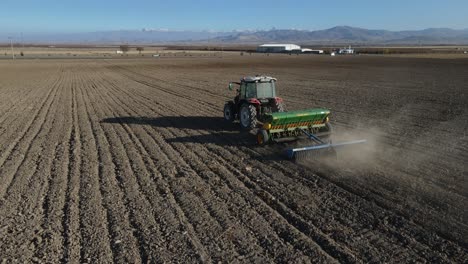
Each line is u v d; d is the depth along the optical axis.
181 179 8.98
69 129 14.84
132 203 7.68
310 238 6.27
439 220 6.75
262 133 11.62
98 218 7.04
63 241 6.30
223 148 11.73
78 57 105.44
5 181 9.01
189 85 31.95
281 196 7.93
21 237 6.45
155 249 5.99
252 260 5.68
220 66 59.62
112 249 6.03
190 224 6.78
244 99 14.12
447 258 5.68
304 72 44.44
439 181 8.59
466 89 25.19
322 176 9.09
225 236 6.35
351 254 5.79
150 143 12.45
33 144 12.48
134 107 20.42
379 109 18.06
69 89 30.77
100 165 10.13
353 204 7.48
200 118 16.67
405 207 7.28
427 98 21.31
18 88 31.88
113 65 67.94
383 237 6.27
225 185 8.61
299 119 11.70
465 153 10.75
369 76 37.25
